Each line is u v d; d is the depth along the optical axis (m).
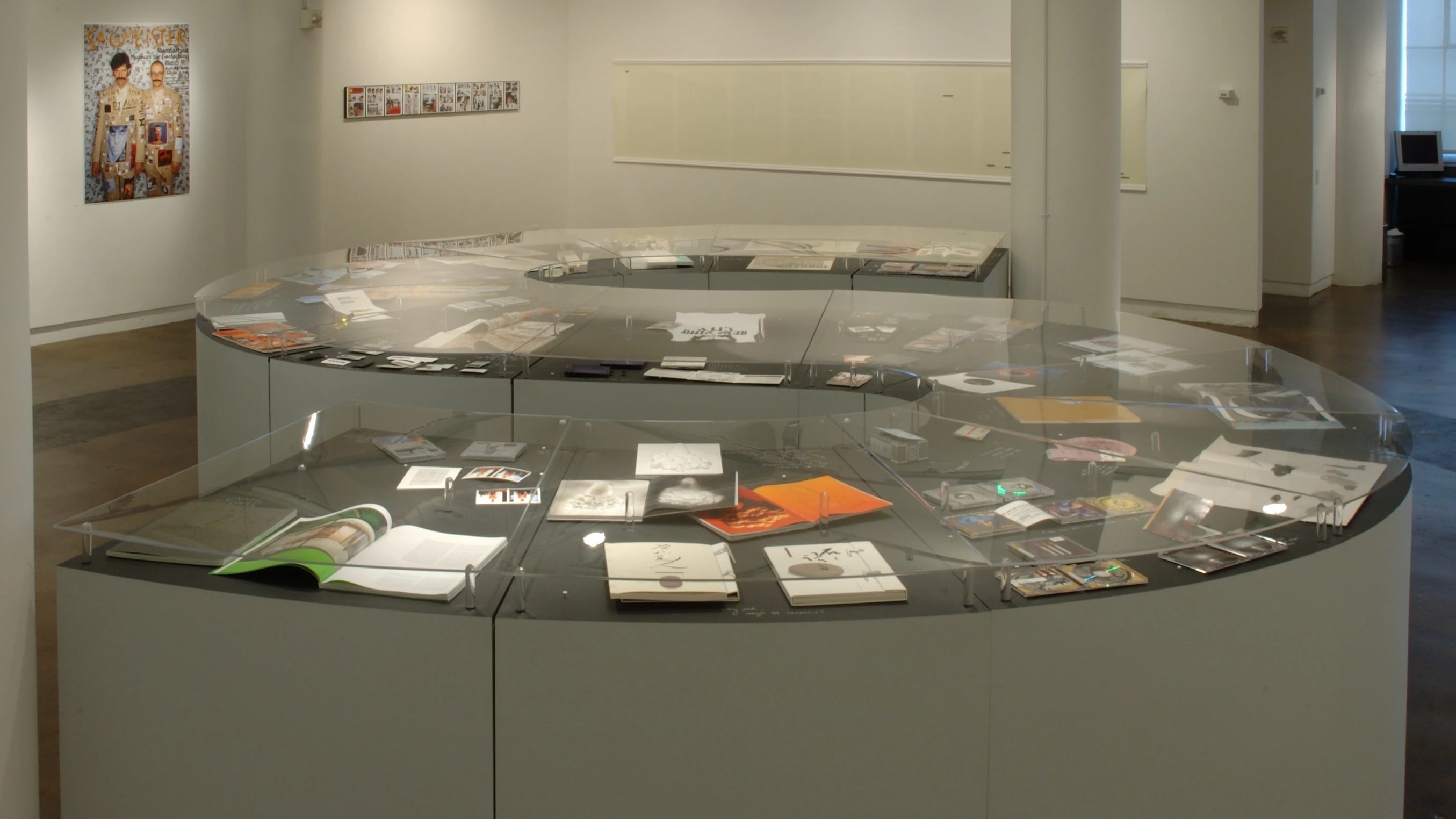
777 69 11.31
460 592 2.61
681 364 4.86
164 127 9.56
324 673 2.56
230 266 10.30
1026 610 2.49
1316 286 11.76
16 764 2.80
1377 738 3.02
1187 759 2.67
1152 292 10.53
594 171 12.31
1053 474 3.19
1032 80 6.88
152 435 6.95
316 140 9.84
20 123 2.75
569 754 2.51
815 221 11.45
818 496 3.03
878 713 2.49
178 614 2.62
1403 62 16.22
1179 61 10.01
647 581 2.56
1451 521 5.75
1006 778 2.55
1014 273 7.19
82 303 9.20
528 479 3.17
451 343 5.12
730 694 2.47
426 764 2.56
